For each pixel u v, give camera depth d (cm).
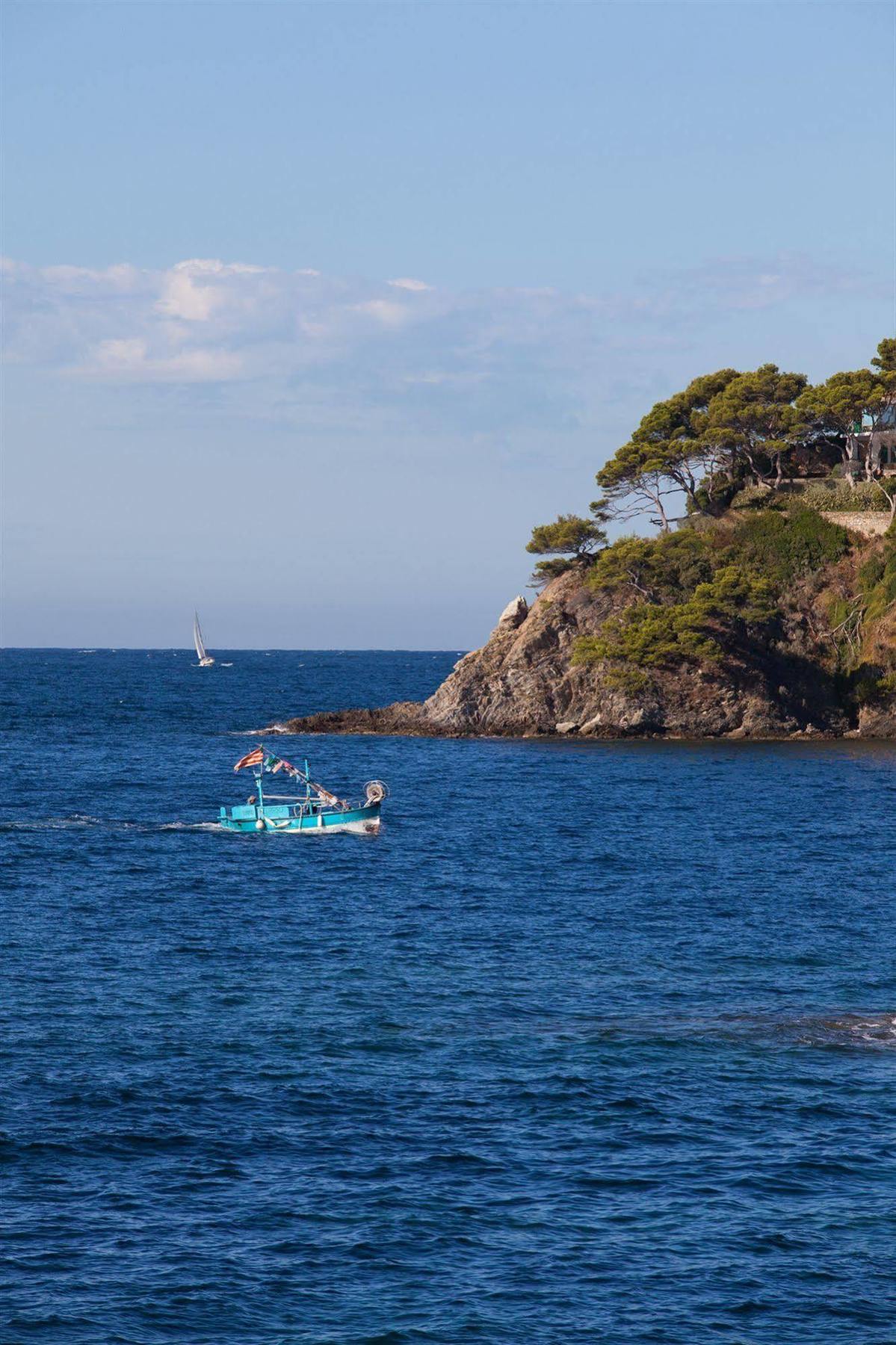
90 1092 5631
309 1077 5850
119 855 11688
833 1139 5275
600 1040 6384
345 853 11912
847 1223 4600
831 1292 4178
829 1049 6294
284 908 9462
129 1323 3953
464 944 8325
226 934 8600
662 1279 4241
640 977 7538
